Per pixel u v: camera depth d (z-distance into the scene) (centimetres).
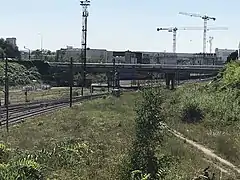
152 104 1988
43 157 2225
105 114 5759
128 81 12781
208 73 12544
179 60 16050
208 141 3428
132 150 1961
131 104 6919
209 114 4631
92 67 12531
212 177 2044
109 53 16675
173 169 2055
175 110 4834
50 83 13062
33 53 18000
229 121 4238
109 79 12450
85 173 2055
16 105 7050
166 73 12219
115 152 2709
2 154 2205
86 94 10438
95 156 2509
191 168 2389
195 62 15912
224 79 6281
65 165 2173
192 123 4378
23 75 12419
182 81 13212
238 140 3356
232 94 5206
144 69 12369
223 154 2983
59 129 4275
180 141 3322
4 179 1588
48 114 5862
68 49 17075
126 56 15562
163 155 2050
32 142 3238
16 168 1719
